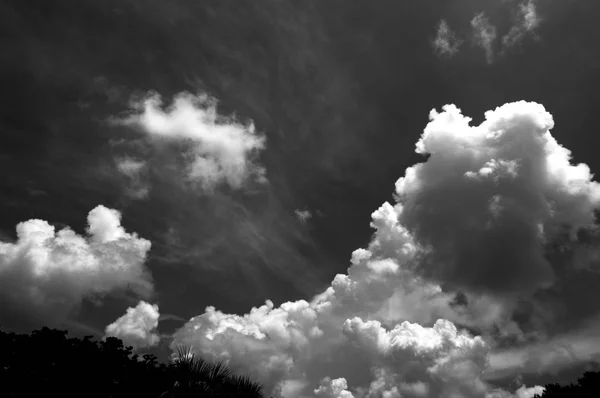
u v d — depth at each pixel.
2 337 8.46
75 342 9.12
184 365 9.38
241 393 9.35
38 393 8.07
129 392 8.72
